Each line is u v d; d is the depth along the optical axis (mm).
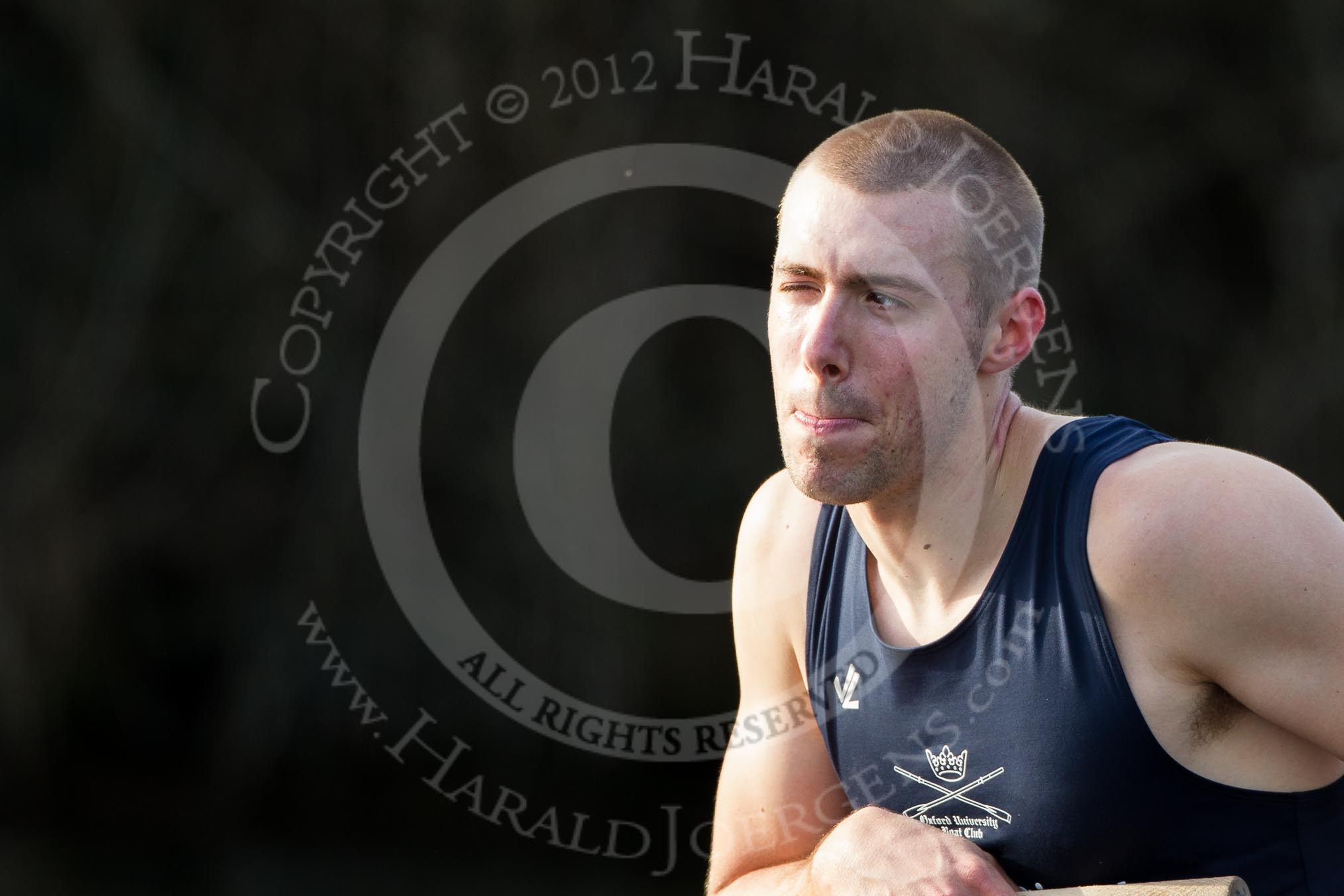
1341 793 6840
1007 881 6785
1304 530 6363
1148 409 30172
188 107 28609
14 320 29578
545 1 26875
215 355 29000
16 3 29312
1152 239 30281
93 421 29047
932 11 29125
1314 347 29453
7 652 28469
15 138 29844
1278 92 29422
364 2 27281
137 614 29219
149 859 25594
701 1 27469
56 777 28859
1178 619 6477
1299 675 6367
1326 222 29391
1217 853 6773
